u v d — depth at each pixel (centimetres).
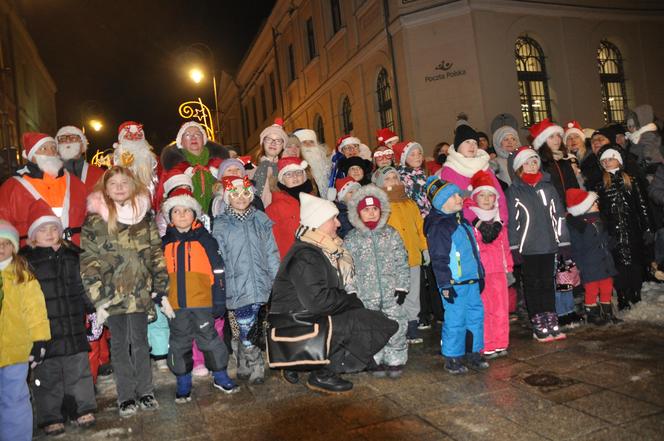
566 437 299
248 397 406
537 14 1355
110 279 385
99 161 716
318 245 393
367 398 383
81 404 374
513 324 562
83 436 358
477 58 1259
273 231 498
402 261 434
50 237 374
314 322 379
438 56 1279
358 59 1574
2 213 429
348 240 446
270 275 435
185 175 473
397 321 426
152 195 543
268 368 479
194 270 409
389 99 1488
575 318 523
